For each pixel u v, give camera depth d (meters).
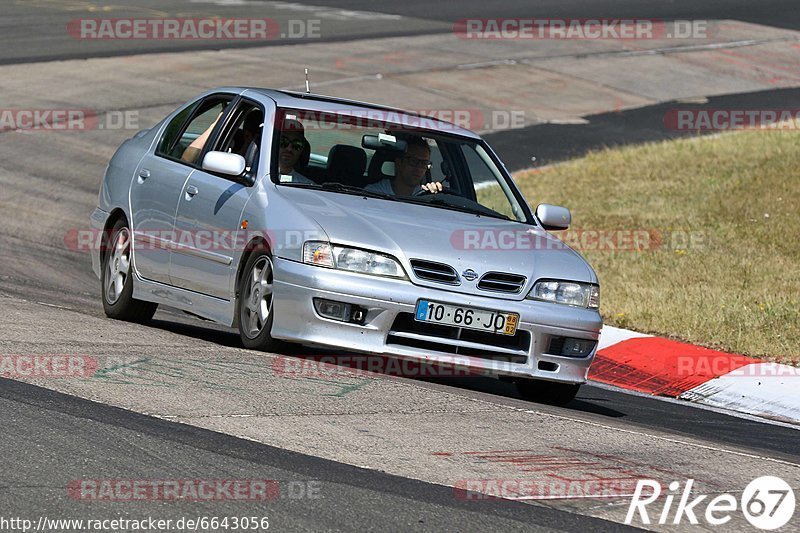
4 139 60.22
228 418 19.34
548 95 82.50
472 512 15.82
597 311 25.42
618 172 59.53
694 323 34.81
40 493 15.26
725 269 42.00
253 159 26.58
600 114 78.19
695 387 29.95
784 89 88.31
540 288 24.62
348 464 17.52
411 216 25.30
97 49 85.94
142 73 78.62
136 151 30.70
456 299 23.69
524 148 67.69
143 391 20.61
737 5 121.94
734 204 51.25
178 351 24.28
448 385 25.64
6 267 37.81
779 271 41.66
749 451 22.08
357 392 22.14
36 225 45.75
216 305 26.12
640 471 18.88
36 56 81.75
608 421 23.38
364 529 14.81
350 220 24.34
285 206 24.62
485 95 80.94
